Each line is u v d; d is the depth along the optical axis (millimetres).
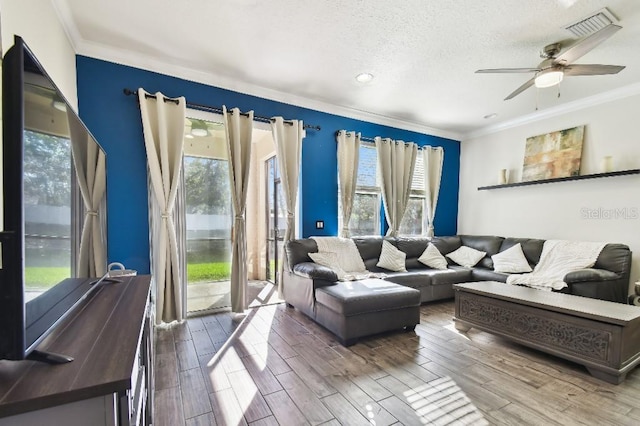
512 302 2523
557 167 4074
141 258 2949
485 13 2199
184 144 3207
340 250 3771
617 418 1624
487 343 2627
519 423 1585
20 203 786
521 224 4555
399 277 3613
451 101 3916
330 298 2686
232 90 3418
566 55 2322
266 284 4832
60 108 1185
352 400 1785
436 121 4746
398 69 3070
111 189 2816
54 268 1110
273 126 3604
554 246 3785
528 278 3398
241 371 2113
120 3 2119
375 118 4504
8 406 633
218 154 3504
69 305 1233
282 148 3629
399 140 4758
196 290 3418
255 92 3535
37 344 833
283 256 3744
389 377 2045
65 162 1249
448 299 4117
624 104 3518
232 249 3373
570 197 3986
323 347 2514
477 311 2807
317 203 4082
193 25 2373
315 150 4051
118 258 2848
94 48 2672
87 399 698
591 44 2162
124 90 2818
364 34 2473
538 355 2395
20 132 796
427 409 1702
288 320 3156
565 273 3316
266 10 2186
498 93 3645
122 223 2863
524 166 4480
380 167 4477
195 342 2592
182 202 3178
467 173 5402
